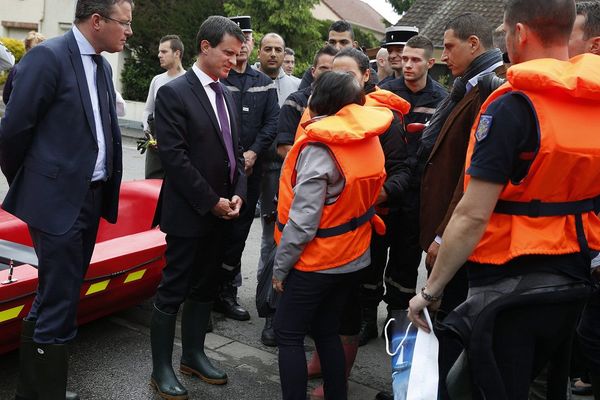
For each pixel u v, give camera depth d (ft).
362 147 8.81
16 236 14.34
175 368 11.85
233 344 13.10
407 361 7.51
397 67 15.46
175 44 19.52
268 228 14.62
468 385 6.91
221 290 14.43
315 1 61.82
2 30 63.31
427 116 12.62
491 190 6.31
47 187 9.14
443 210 9.56
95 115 9.63
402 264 12.05
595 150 6.30
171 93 10.23
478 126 6.46
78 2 9.36
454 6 53.88
